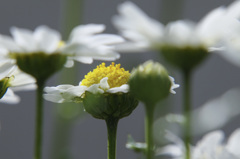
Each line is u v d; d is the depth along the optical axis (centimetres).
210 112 21
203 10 52
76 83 34
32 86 27
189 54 23
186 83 23
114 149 25
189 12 52
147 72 23
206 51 23
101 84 25
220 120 21
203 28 23
